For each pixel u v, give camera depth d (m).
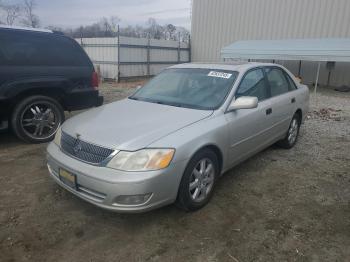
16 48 4.97
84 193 2.93
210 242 2.79
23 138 5.13
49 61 5.32
